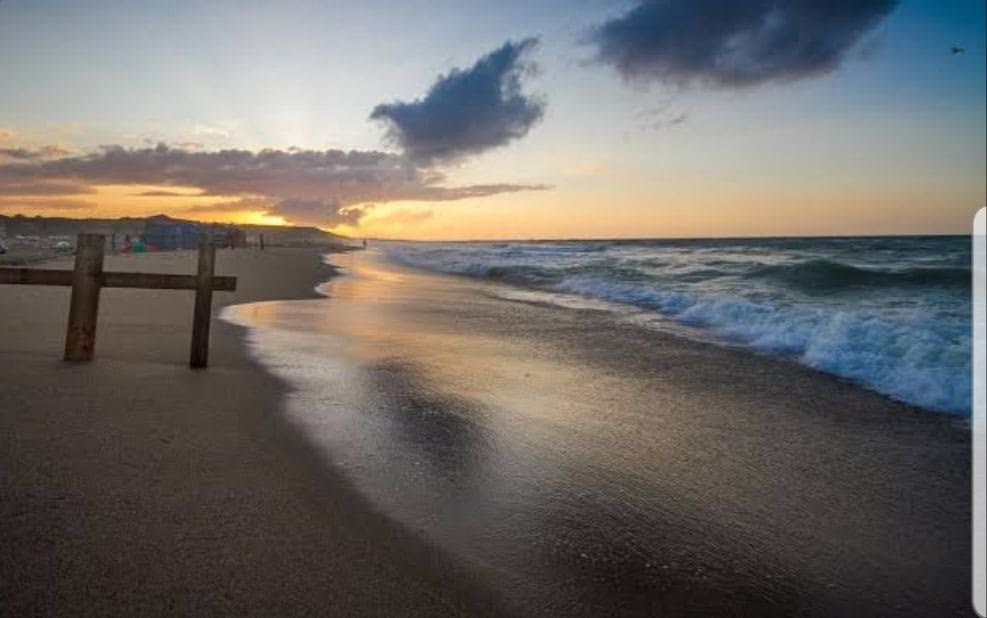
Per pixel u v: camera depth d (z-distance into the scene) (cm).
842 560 280
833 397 572
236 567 237
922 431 473
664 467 387
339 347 752
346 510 296
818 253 3459
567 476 364
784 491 355
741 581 259
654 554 277
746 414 512
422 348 775
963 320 923
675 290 1587
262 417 433
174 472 321
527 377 630
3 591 209
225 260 2555
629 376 649
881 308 1139
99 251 567
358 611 217
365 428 430
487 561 261
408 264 3484
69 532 251
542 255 3947
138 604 209
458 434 430
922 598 251
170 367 571
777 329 914
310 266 2684
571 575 254
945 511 332
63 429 373
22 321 767
